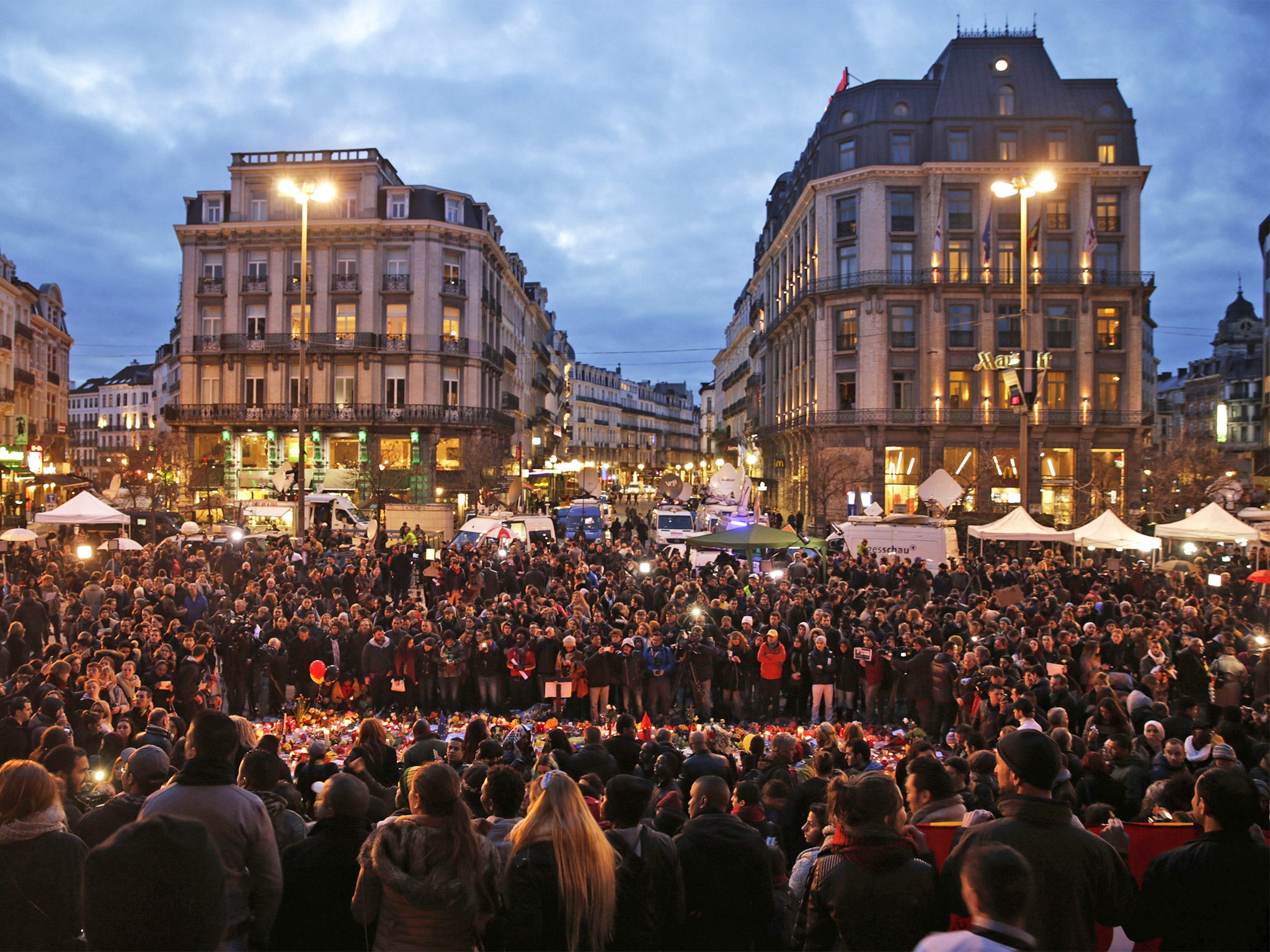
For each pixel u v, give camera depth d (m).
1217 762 6.55
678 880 4.15
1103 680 11.00
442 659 13.70
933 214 48.94
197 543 24.86
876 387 49.50
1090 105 49.75
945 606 16.12
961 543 32.53
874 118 50.25
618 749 7.54
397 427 50.66
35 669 9.81
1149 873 4.00
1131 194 48.88
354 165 50.78
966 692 11.49
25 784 3.82
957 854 3.79
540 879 3.74
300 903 4.16
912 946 3.66
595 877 3.76
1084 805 7.07
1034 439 48.69
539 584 19.77
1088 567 22.84
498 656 13.75
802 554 22.77
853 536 25.78
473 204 54.62
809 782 6.69
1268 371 61.38
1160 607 17.02
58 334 60.75
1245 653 12.54
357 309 50.75
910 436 49.47
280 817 4.99
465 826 3.81
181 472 47.19
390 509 34.00
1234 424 98.25
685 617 14.77
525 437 72.12
